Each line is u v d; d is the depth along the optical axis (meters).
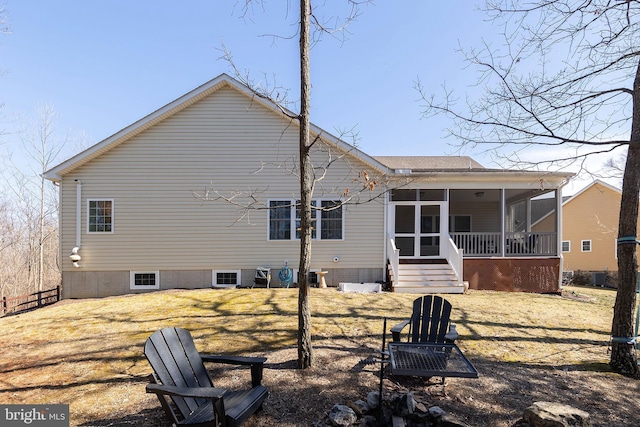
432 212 15.05
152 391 2.84
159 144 10.85
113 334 6.31
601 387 4.25
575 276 21.05
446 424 3.27
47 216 24.70
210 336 6.02
